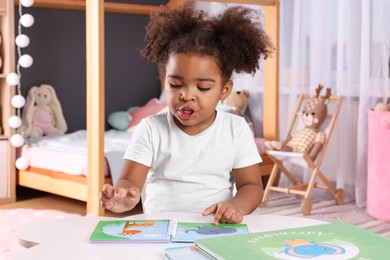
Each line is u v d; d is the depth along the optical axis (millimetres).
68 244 1095
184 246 1068
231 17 1396
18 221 3059
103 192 1271
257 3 3775
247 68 1458
